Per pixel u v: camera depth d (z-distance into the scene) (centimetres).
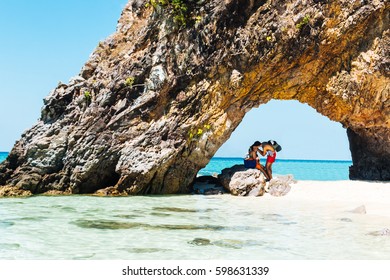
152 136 1852
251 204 1541
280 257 828
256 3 1859
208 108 1898
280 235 1012
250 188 1806
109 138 1845
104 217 1250
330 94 1942
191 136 1877
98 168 1838
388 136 2048
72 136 1850
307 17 1795
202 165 1939
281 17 1834
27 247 898
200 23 1870
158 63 1875
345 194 1689
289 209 1405
